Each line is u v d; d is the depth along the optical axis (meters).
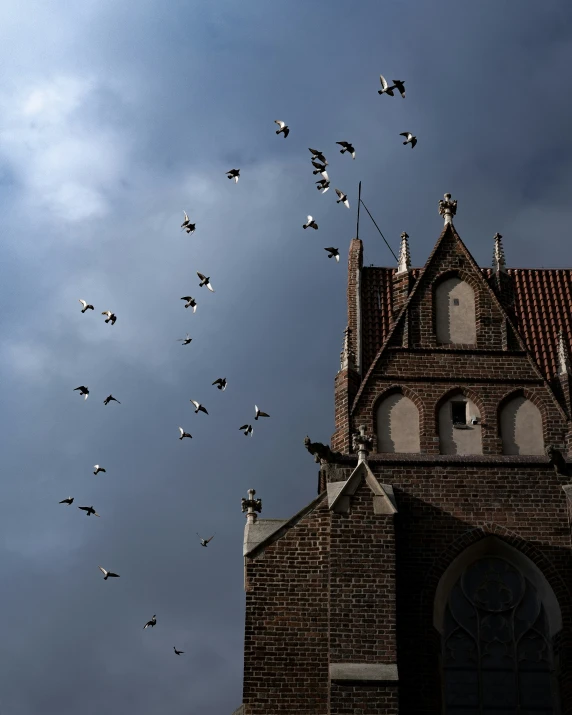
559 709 38.28
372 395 43.19
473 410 43.06
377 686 37.09
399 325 44.53
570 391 43.03
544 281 49.56
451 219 46.88
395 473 41.56
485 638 39.44
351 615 38.16
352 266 47.28
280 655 39.22
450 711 38.44
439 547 40.38
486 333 44.47
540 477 41.47
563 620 39.06
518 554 40.41
